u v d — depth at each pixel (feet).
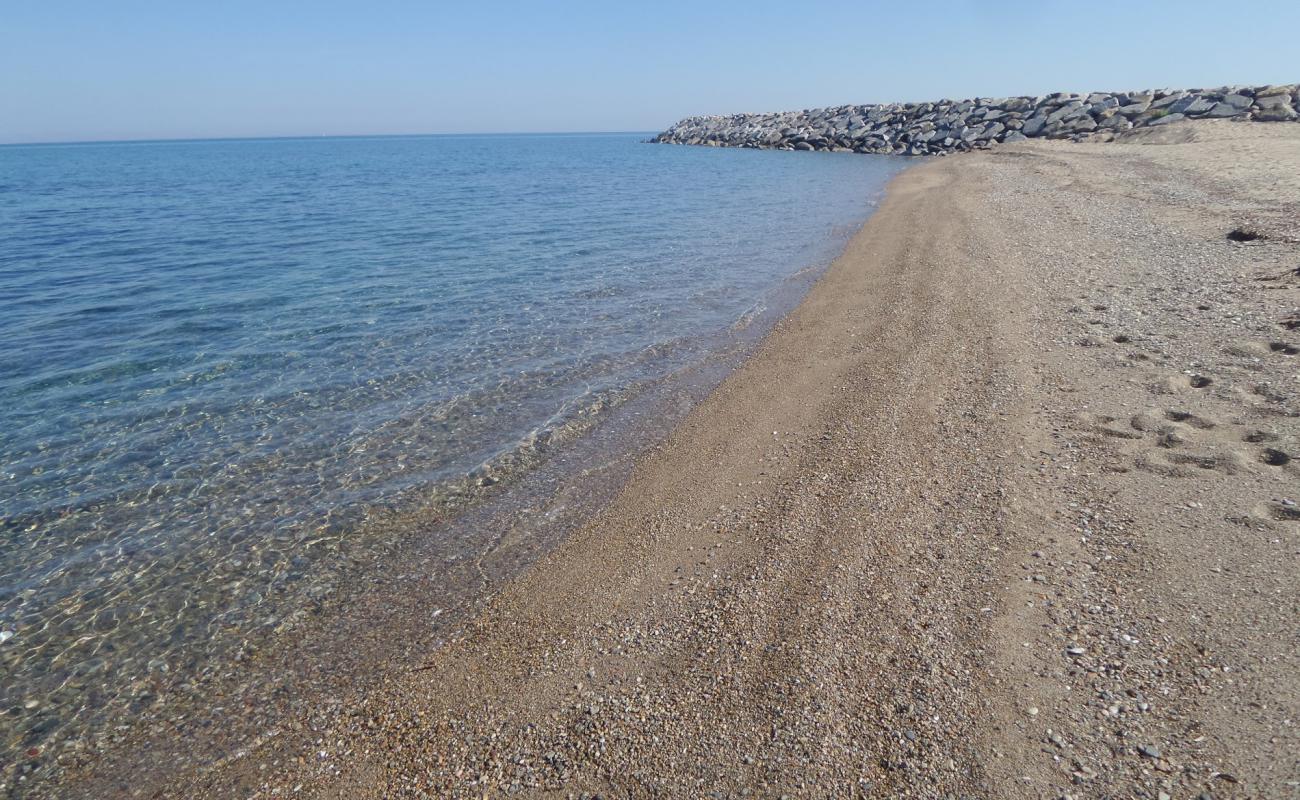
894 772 10.68
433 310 42.32
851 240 59.06
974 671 12.37
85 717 14.82
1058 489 17.63
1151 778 9.86
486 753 12.59
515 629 16.31
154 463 24.70
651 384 31.30
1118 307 30.27
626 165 186.39
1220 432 18.66
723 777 11.12
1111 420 20.54
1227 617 12.52
